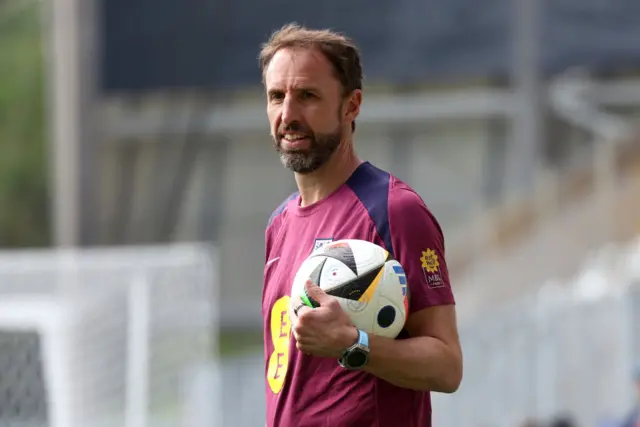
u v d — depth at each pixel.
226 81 39.44
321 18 41.97
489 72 43.72
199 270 22.55
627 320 35.59
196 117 51.62
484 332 37.44
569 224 46.81
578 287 40.94
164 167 51.09
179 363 22.23
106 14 38.62
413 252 10.77
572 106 54.28
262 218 60.59
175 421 22.02
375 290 10.44
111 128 49.25
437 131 58.78
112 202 49.25
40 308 21.56
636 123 54.44
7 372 21.34
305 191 11.62
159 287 22.23
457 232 54.00
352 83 11.28
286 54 11.11
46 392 21.34
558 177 48.88
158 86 39.09
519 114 46.03
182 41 39.16
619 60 43.53
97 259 21.98
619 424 32.00
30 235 81.56
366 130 59.53
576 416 35.84
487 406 36.81
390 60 42.84
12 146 81.38
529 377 36.59
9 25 80.19
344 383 10.88
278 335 11.49
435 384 10.55
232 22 39.81
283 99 11.15
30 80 80.88
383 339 10.32
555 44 43.66
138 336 21.97
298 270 10.84
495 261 46.94
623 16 43.31
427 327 10.74
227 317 59.59
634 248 44.06
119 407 21.66
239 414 36.09
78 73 34.97
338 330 10.16
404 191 11.02
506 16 43.25
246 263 60.50
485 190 57.94
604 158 50.00
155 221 50.72
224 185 60.72
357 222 11.01
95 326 21.69
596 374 35.78
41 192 81.62
